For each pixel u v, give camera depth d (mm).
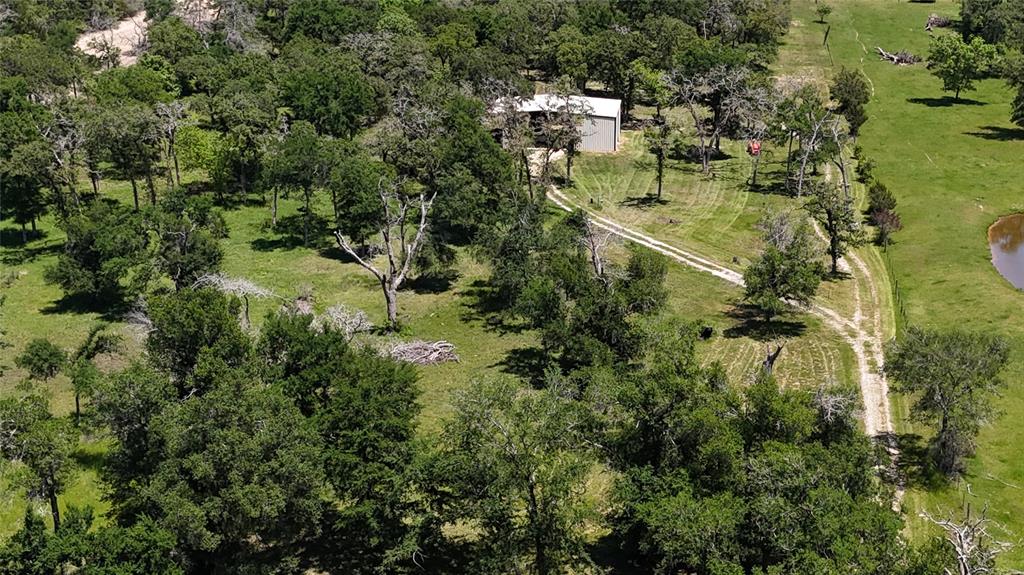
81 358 74500
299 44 152000
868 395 75125
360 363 58094
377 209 95375
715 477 52000
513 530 52875
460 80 137375
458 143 103562
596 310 72688
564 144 126125
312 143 105625
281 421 52094
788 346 83438
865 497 51281
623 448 54938
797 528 46625
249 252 105375
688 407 52688
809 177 127062
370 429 53438
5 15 176500
